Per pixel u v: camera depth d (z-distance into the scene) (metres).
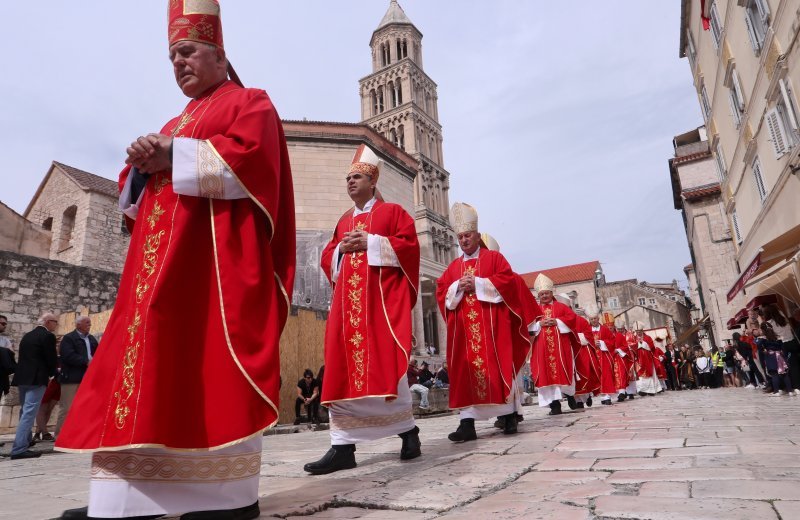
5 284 12.07
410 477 3.09
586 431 5.16
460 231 6.09
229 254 2.16
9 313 12.01
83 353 8.95
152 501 1.86
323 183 25.14
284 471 3.88
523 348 5.84
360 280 4.10
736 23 15.20
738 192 19.47
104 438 1.82
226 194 2.17
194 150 2.13
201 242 2.18
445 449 4.49
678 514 1.82
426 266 29.00
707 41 19.56
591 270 62.06
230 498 2.02
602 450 3.68
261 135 2.27
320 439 7.75
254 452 2.14
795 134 12.05
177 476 1.92
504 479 2.83
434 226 47.03
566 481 2.65
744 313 19.03
